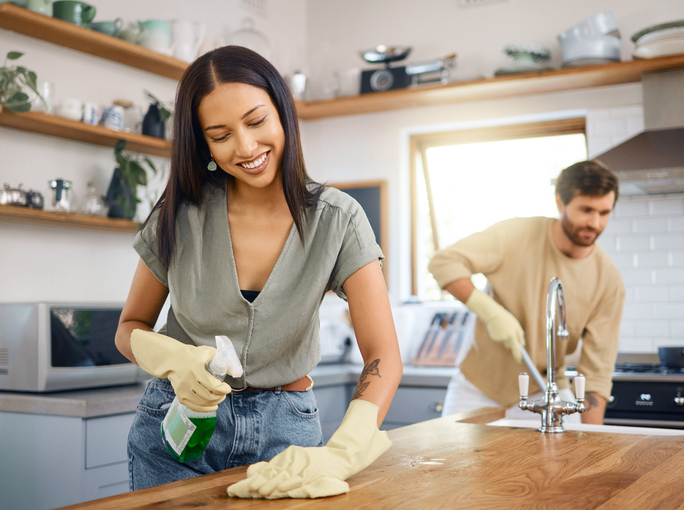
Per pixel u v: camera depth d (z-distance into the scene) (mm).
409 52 3953
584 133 3959
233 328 1263
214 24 3812
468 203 4293
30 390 2381
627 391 3004
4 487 2367
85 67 3041
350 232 1247
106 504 894
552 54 3885
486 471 1095
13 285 2738
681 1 3639
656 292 3590
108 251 3121
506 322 2375
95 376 2525
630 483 1019
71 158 2955
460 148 4262
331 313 4188
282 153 1224
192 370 1016
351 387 3459
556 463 1159
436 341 3830
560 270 2461
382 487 984
